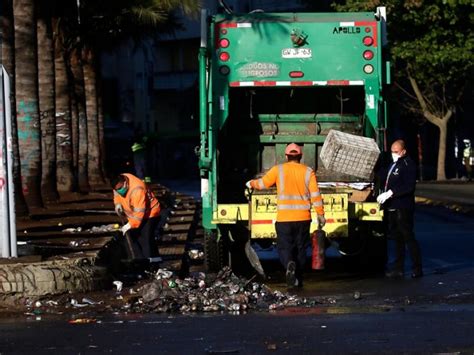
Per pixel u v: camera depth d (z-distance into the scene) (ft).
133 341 38.29
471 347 35.76
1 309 48.21
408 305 48.08
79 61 140.36
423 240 86.79
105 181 156.66
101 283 53.26
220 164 67.97
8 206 53.88
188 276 61.46
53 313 47.14
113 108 339.36
